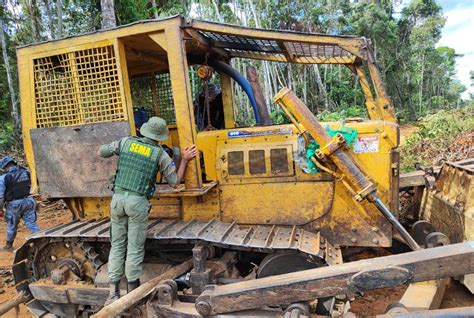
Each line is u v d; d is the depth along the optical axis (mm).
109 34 3455
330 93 23203
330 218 3375
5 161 6441
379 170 3266
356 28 26062
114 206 3193
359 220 3312
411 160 9070
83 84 3609
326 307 2951
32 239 3627
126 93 3490
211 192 3629
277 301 2678
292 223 3459
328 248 3178
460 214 3637
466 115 12922
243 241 3109
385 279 2436
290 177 3436
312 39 3396
